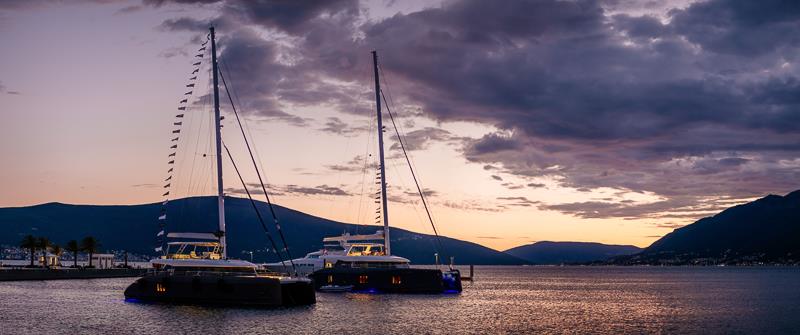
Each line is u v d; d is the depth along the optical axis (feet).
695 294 408.05
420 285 294.05
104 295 293.84
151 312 205.87
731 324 217.97
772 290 464.24
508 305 284.82
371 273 290.15
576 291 444.14
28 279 453.99
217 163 232.94
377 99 307.99
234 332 168.76
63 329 174.50
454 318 214.90
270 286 214.69
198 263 224.12
